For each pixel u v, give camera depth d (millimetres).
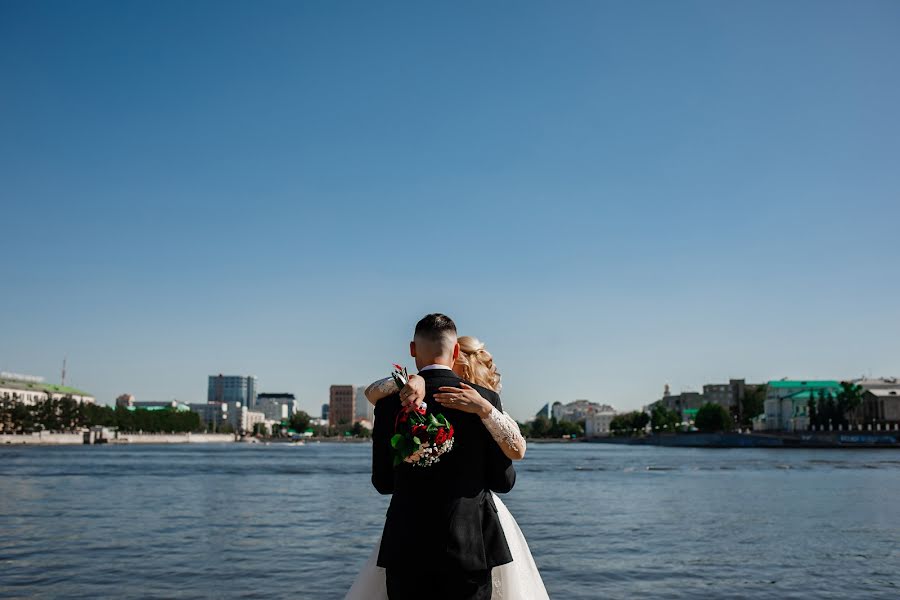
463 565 3877
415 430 3906
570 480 50938
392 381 4250
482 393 4191
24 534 20406
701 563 16109
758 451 138125
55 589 12828
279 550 17562
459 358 4531
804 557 17000
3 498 33031
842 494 37250
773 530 22250
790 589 13320
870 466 72875
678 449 161125
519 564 4258
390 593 3980
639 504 31844
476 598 3936
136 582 13477
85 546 18094
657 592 13023
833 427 165250
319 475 55219
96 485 42156
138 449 144625
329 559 16250
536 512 28234
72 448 141125
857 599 12500
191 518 24875
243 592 12656
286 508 28906
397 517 3996
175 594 12453
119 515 25766
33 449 132000
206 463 76750
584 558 16844
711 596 12703
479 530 3975
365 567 4316
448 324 4309
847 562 16281
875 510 28734
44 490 38125
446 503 3947
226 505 30031
